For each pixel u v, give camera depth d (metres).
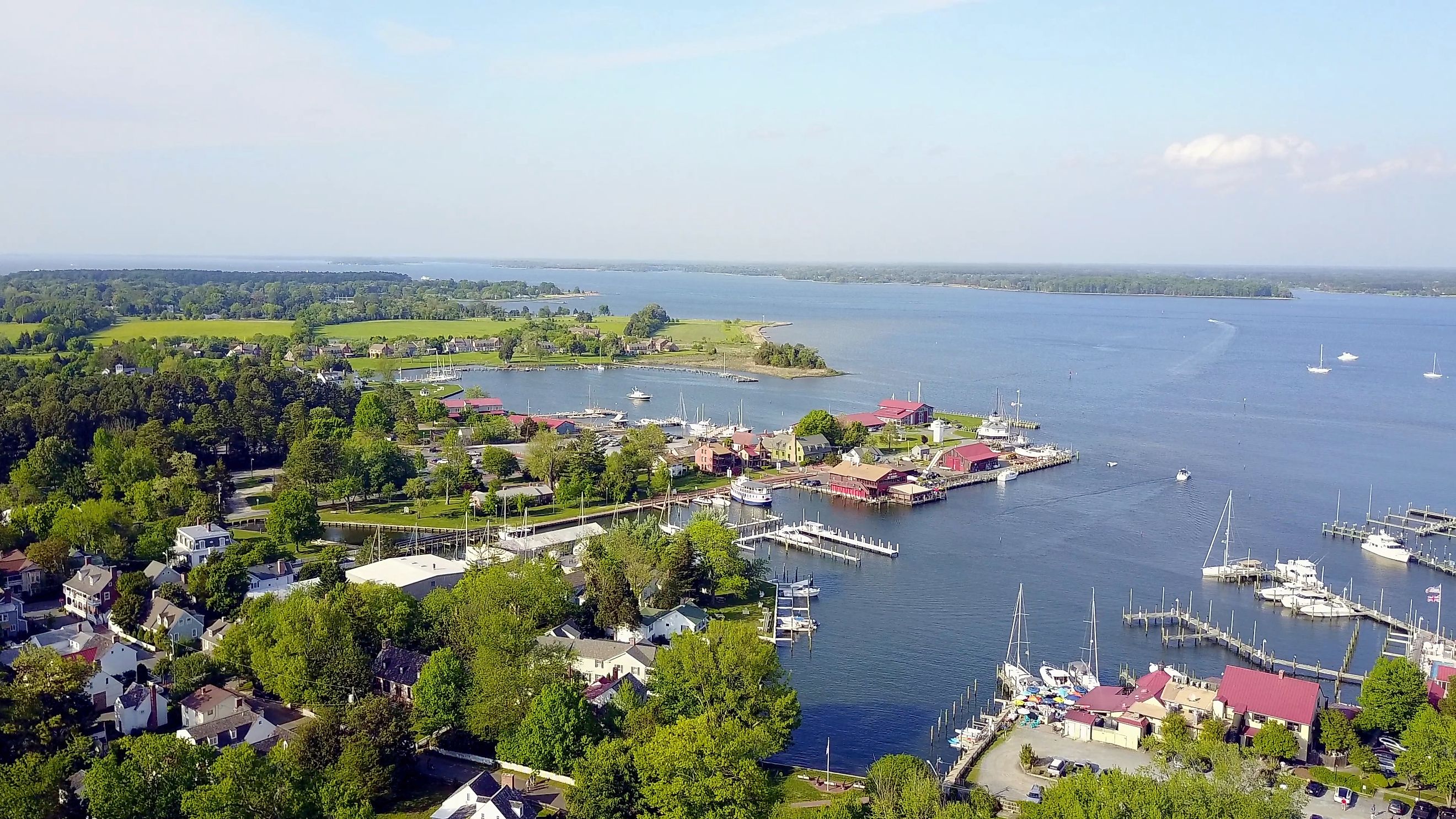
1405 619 154.75
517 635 112.50
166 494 199.12
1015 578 173.75
